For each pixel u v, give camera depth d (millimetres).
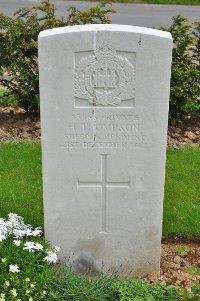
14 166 2717
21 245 1843
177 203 2426
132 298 1757
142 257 1961
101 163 1837
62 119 1777
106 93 1754
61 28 1729
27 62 3162
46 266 1810
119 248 1947
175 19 3221
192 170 2748
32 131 3133
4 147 2918
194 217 2311
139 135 1804
